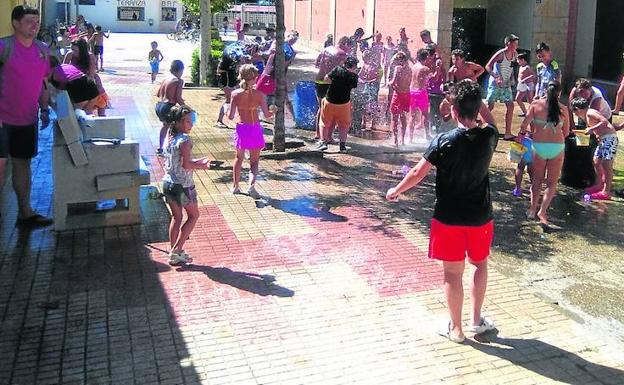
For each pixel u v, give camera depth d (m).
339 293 5.64
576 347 4.83
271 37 18.38
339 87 10.58
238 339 4.84
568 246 7.00
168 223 7.22
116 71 23.28
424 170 4.66
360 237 7.01
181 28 42.19
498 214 8.00
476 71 11.59
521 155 8.14
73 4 48.44
